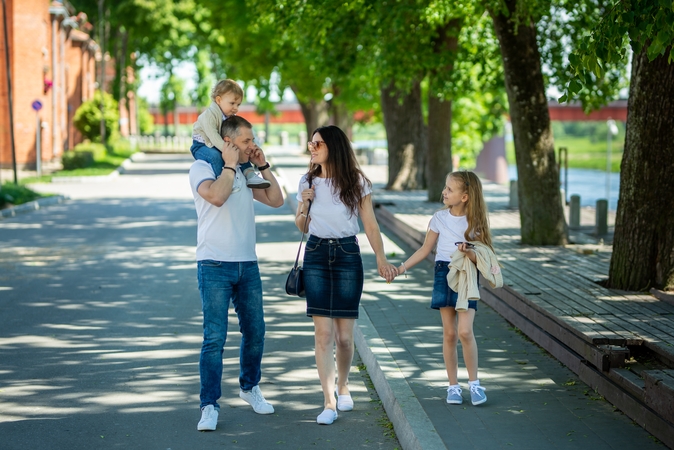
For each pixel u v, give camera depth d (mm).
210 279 5805
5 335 8688
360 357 7980
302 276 5996
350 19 17984
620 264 8930
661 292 8453
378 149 52281
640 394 5590
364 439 5656
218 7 41781
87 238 16969
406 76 18328
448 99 19953
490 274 5789
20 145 40844
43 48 42531
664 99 8461
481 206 5938
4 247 15516
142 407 6324
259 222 19969
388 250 14828
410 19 16188
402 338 7984
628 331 6793
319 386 6934
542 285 9188
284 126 131500
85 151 40688
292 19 16156
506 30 12992
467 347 5902
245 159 5961
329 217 5875
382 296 10305
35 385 6891
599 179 47750
